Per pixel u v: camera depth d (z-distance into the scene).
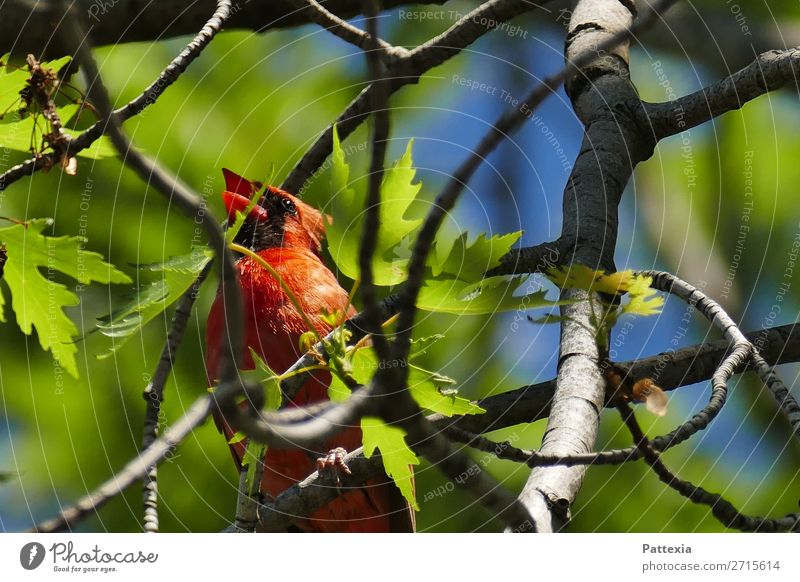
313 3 7.32
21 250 5.98
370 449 5.54
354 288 5.49
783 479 10.41
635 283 5.28
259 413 4.84
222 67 11.09
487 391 9.85
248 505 6.01
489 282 5.42
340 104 11.27
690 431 5.36
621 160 7.78
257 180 10.07
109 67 10.62
